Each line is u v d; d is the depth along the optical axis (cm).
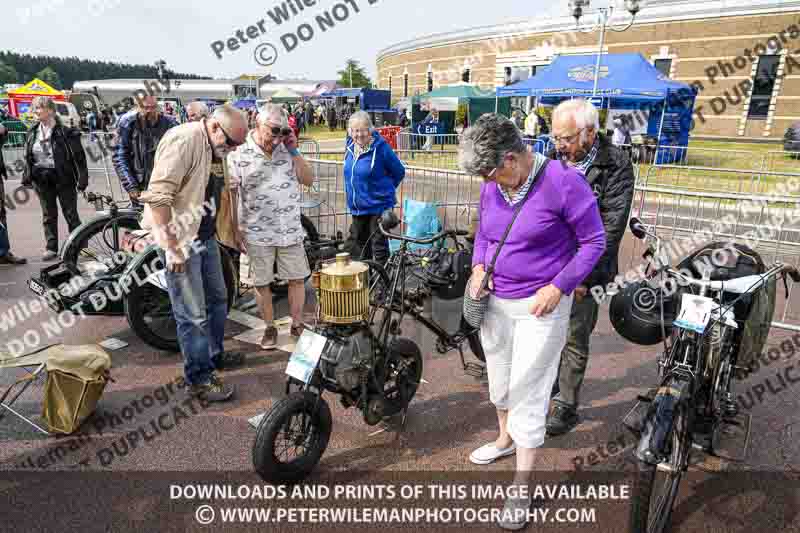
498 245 241
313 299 535
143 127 529
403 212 571
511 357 263
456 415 342
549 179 225
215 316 375
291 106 3019
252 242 396
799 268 593
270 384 372
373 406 293
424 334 437
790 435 320
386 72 4888
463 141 221
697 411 272
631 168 281
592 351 436
